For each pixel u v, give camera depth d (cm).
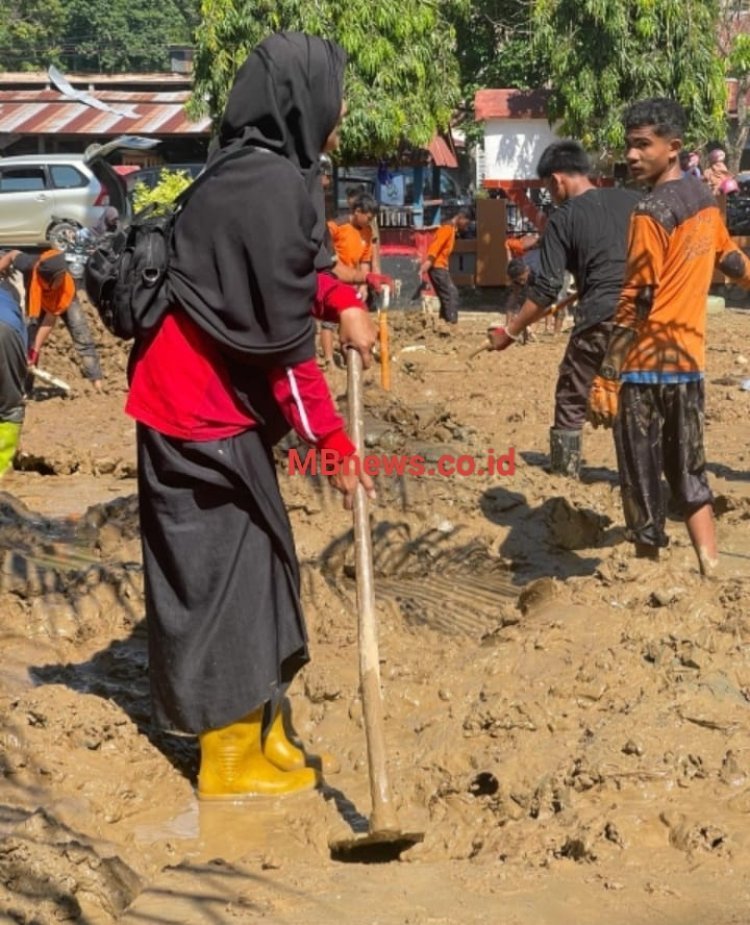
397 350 1691
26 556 729
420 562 728
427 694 530
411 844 427
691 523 619
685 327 605
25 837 411
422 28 2325
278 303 432
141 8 6094
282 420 463
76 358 1520
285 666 480
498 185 2664
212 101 2364
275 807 465
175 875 402
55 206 2694
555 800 435
